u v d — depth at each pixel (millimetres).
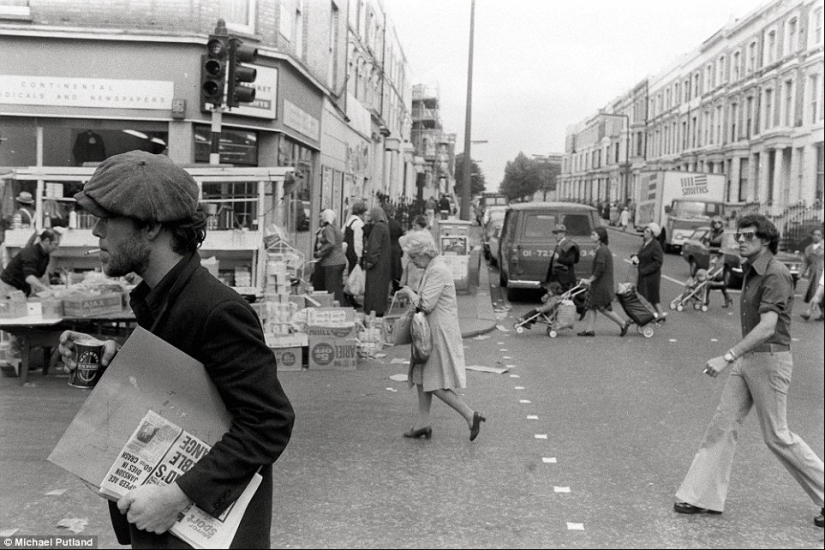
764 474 6562
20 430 7152
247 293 11312
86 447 2375
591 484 6223
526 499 5859
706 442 5676
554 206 19500
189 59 15047
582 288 14711
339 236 14258
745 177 42156
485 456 6934
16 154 14625
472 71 26938
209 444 2422
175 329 2393
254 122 16750
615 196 78375
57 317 9016
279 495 5840
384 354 11930
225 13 15938
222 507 2387
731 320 17219
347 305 15859
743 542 5098
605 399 9320
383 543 4973
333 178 24719
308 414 8289
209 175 11133
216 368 2391
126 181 2369
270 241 12234
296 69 18297
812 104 34688
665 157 57438
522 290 22078
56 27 14430
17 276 10000
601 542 5062
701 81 49688
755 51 41031
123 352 2393
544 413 8602
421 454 6957
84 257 11422
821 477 5375
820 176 34188
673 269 30297
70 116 14727
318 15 21312
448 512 5566
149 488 2328
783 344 5402
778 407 5406
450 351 7250
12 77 14422
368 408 8633
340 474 6355
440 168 65188
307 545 4918
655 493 6043
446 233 20156
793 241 32594
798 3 36000
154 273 2467
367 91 32094
